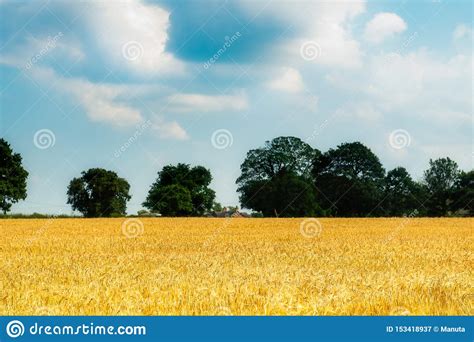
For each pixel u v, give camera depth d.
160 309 9.63
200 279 12.77
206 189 101.19
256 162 87.25
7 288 11.70
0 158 86.19
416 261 18.22
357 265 16.91
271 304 9.68
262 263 17.38
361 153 90.56
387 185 97.00
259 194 84.94
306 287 11.55
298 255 20.30
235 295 10.53
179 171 101.56
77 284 12.24
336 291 11.01
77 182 93.44
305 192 84.38
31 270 15.26
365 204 90.38
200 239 31.36
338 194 89.75
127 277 13.12
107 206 93.12
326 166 92.44
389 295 10.45
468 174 100.69
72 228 45.50
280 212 85.19
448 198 98.00
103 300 10.17
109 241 29.91
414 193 96.56
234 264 16.78
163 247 25.36
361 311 9.62
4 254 22.12
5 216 83.62
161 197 95.69
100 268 15.38
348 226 46.94
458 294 10.66
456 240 30.06
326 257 19.50
